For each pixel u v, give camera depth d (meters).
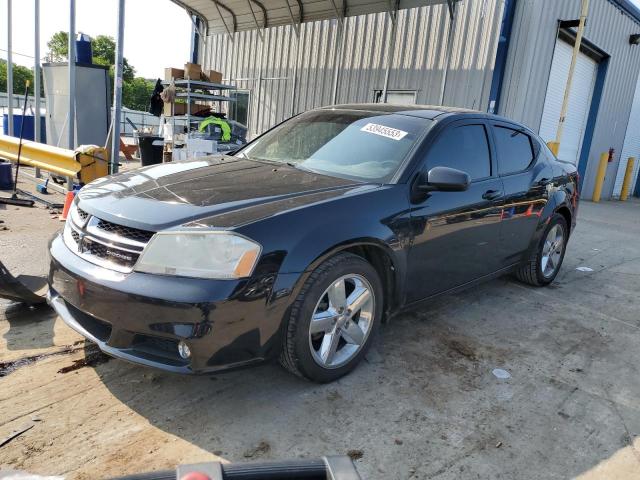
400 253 3.06
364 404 2.73
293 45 13.93
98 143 10.02
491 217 3.84
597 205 14.23
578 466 2.38
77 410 2.51
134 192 2.84
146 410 2.55
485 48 10.43
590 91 14.43
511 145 4.32
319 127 3.90
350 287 2.93
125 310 2.35
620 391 3.12
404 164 3.25
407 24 11.66
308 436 2.43
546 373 3.27
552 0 10.40
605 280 5.69
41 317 3.52
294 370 2.72
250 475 1.13
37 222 6.26
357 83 12.75
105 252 2.53
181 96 12.57
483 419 2.69
